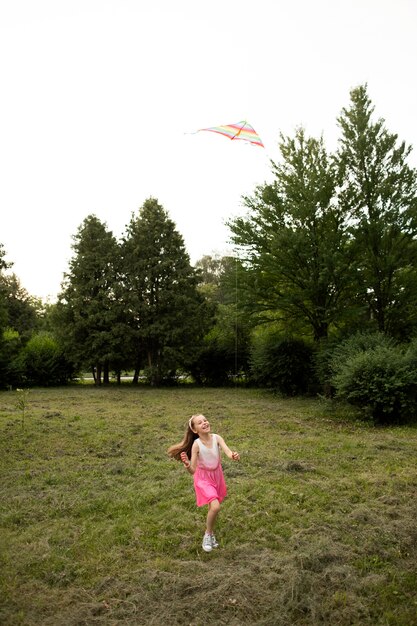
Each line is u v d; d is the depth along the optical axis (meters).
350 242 18.64
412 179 18.14
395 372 12.50
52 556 4.50
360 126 18.58
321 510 5.81
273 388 22.42
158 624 3.42
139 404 17.83
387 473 7.47
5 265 25.50
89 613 3.57
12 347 25.62
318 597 3.76
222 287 20.84
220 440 5.02
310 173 18.41
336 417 14.11
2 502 6.07
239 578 4.05
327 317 18.12
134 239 28.58
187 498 6.16
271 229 19.42
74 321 27.83
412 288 17.66
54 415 14.07
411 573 4.18
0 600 3.75
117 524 5.34
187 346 27.78
